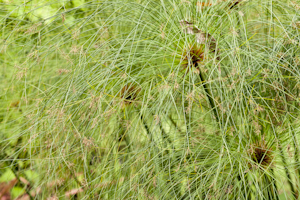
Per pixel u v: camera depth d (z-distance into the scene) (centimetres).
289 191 140
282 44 138
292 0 140
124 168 144
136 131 147
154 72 143
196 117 147
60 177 150
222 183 139
